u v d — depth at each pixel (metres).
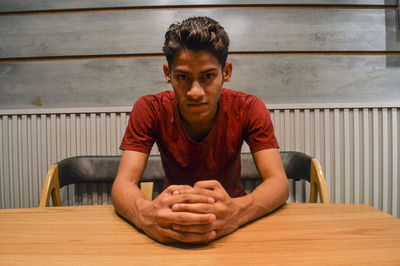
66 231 0.50
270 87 1.57
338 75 1.58
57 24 1.56
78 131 1.51
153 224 0.47
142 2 1.53
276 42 1.55
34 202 1.52
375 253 0.40
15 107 1.59
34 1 1.55
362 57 1.58
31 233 0.49
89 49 1.56
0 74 1.59
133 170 0.76
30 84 1.59
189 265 0.37
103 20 1.55
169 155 0.91
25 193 1.52
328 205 0.65
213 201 0.48
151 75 1.57
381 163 1.53
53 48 1.57
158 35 1.55
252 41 1.55
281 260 0.38
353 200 1.53
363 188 1.53
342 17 1.57
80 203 1.50
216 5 1.54
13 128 1.53
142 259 0.39
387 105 1.50
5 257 0.40
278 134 1.52
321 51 1.57
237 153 0.93
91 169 1.30
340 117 1.52
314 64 1.57
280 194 0.64
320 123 1.53
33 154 1.52
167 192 0.52
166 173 1.02
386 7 1.57
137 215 0.52
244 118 0.86
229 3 1.53
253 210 0.55
